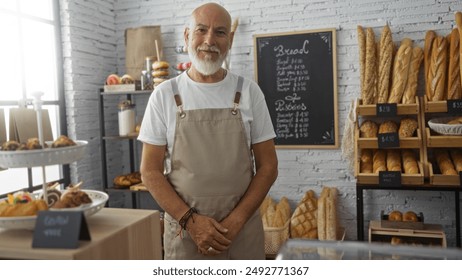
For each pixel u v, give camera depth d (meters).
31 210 0.94
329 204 2.80
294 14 3.07
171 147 1.61
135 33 3.29
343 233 2.97
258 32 3.15
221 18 1.59
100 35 3.30
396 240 2.51
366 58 2.72
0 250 0.87
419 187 2.41
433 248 0.89
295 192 3.17
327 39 2.97
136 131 3.11
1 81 2.54
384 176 2.45
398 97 2.63
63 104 3.01
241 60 3.20
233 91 1.65
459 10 2.75
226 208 1.56
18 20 2.66
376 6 2.89
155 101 1.62
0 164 0.99
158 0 3.36
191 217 1.52
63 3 2.96
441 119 2.64
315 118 3.05
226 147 1.58
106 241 0.92
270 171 1.66
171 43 3.36
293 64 3.06
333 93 2.99
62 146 1.00
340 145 3.04
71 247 0.85
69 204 0.98
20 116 2.18
